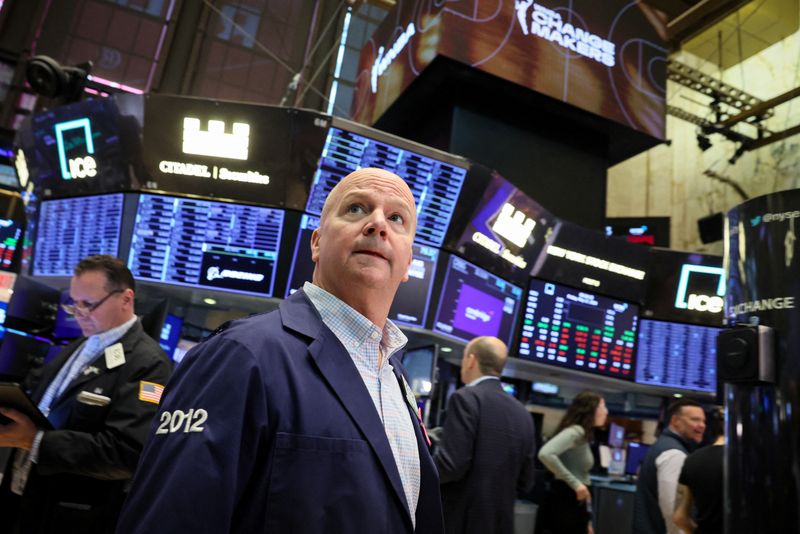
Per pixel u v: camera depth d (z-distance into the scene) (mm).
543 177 5578
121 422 1753
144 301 4195
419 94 5590
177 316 4234
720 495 2422
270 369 890
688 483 2582
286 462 839
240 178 3863
